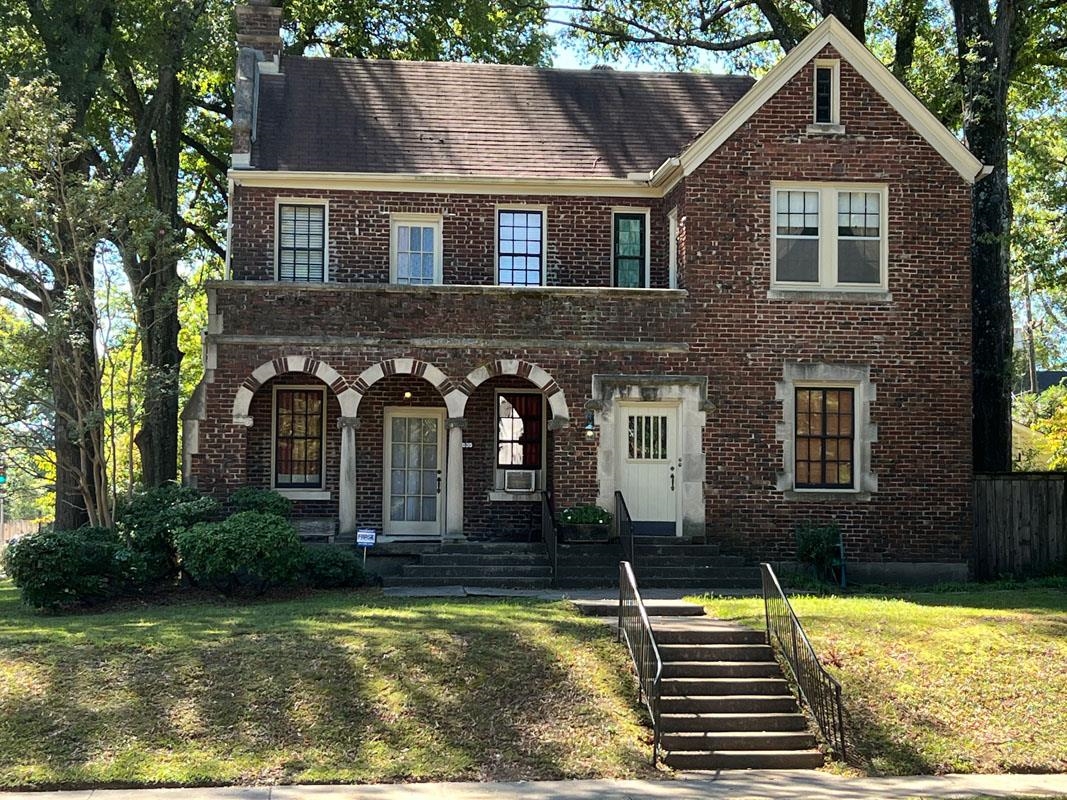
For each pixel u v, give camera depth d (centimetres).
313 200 2367
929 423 2216
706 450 2172
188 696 1296
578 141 2558
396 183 2366
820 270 2220
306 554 1923
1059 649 1515
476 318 2162
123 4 2755
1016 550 2292
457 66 2712
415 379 2339
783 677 1429
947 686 1416
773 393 2191
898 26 3186
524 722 1292
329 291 2142
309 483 2302
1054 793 1164
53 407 2292
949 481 2211
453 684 1348
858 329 2212
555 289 2164
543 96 2673
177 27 2822
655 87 2755
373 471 2317
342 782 1162
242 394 2114
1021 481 2306
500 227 2422
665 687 1384
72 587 1784
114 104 3228
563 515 2100
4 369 2352
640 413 2197
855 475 2209
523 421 2375
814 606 1703
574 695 1350
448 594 1864
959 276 2234
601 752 1252
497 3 3469
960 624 1614
